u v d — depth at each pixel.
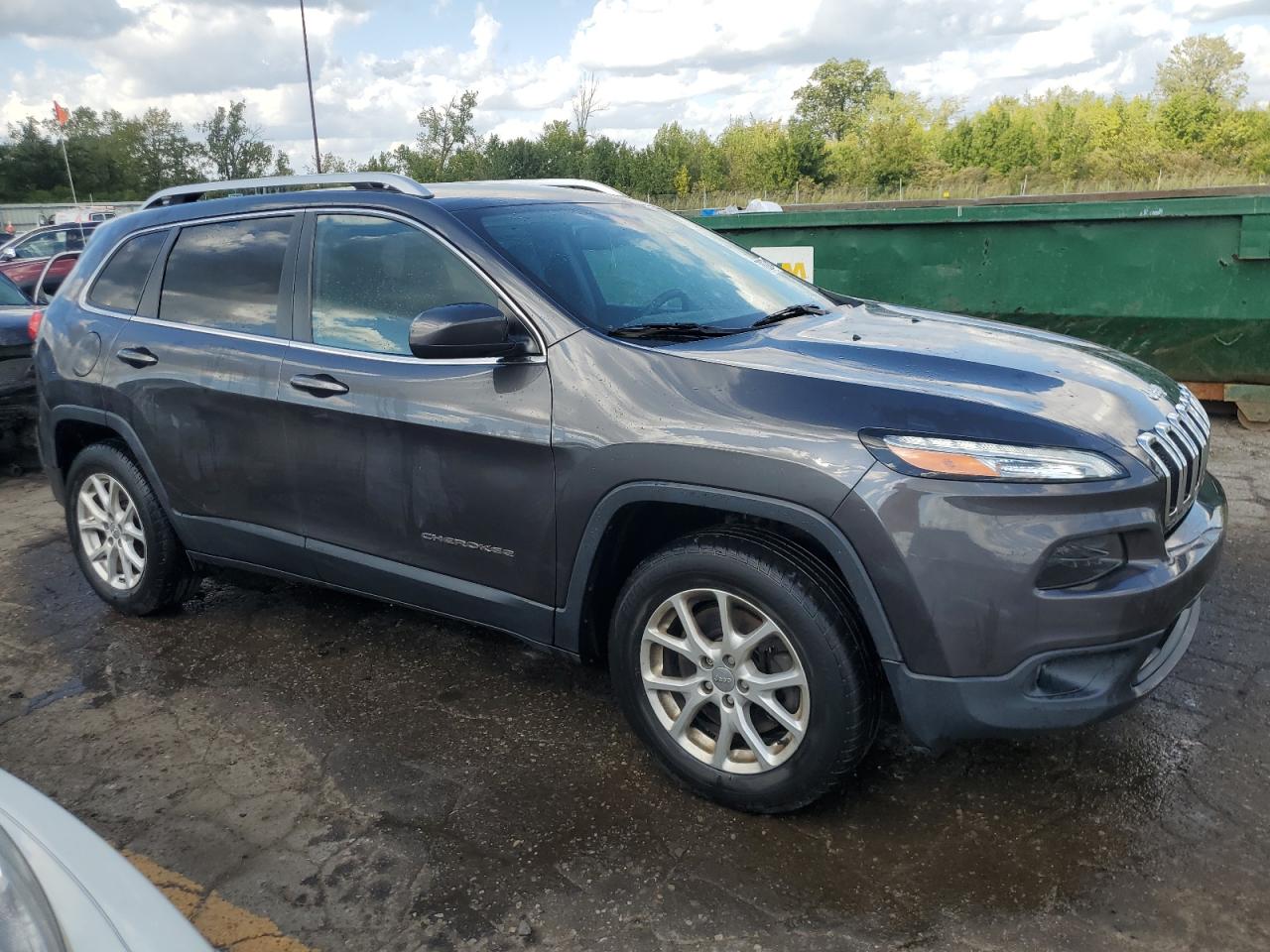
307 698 3.53
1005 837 2.62
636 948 2.30
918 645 2.40
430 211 3.21
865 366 2.69
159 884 2.57
